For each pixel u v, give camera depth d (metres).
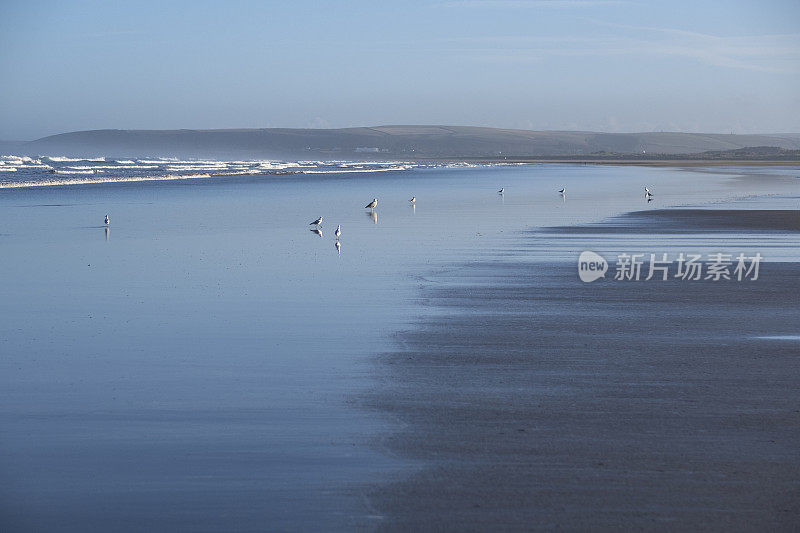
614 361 10.32
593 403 8.54
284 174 115.50
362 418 8.10
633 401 8.60
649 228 29.42
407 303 14.58
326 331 12.27
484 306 14.25
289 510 6.02
